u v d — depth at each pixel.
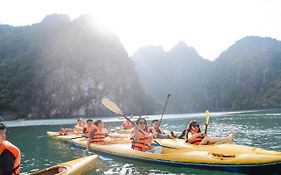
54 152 10.86
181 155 7.39
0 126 3.93
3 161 3.96
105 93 95.62
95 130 10.24
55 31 104.00
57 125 35.78
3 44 103.75
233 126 22.14
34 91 87.38
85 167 6.53
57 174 5.73
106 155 9.34
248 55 177.25
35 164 8.67
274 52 165.88
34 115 84.69
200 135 8.38
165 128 23.22
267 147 10.74
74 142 12.12
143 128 8.92
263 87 146.25
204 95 184.38
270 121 27.00
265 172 6.25
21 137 18.31
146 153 8.10
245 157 6.50
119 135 12.24
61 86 90.56
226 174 6.59
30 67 92.25
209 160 6.82
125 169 7.32
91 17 107.25
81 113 90.56
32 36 107.56
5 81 86.38
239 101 151.00
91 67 96.12
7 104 79.81
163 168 7.32
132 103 102.69
